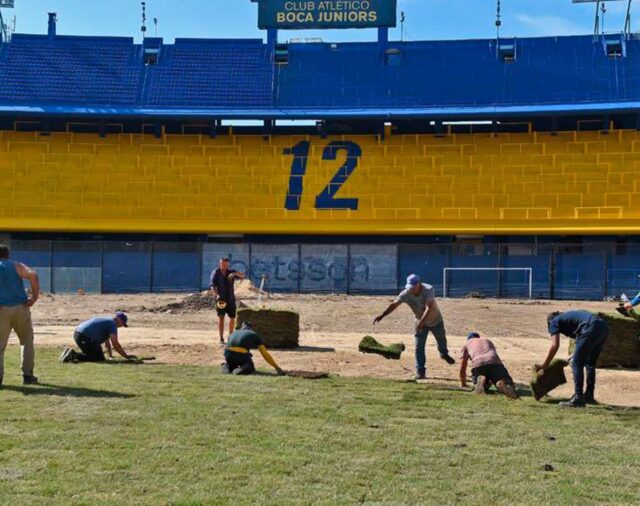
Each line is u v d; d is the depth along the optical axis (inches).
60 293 1473.9
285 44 1991.9
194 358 636.7
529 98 1800.0
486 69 1871.3
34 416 375.9
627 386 548.4
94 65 1947.6
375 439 352.2
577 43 1884.8
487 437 365.1
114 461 301.9
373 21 1955.0
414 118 1756.9
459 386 516.7
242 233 1689.2
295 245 1508.4
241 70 1948.8
